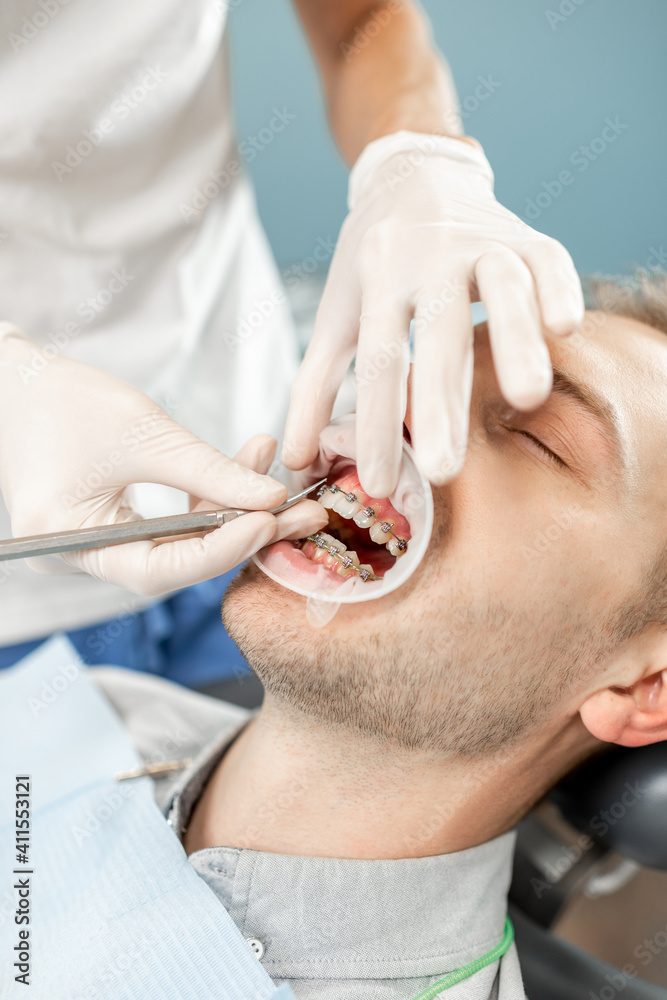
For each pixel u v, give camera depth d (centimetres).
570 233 251
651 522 87
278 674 84
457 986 89
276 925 90
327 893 89
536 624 85
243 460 101
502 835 101
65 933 90
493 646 84
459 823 94
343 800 91
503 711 87
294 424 97
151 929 86
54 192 131
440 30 242
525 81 247
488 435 88
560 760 101
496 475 86
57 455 101
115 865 95
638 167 252
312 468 99
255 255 176
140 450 97
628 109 246
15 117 123
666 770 103
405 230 94
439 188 104
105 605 157
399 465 83
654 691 95
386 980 88
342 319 101
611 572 86
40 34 123
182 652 170
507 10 242
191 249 150
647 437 88
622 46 242
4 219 129
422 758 88
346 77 146
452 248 89
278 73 251
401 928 90
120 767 125
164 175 143
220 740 108
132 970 83
